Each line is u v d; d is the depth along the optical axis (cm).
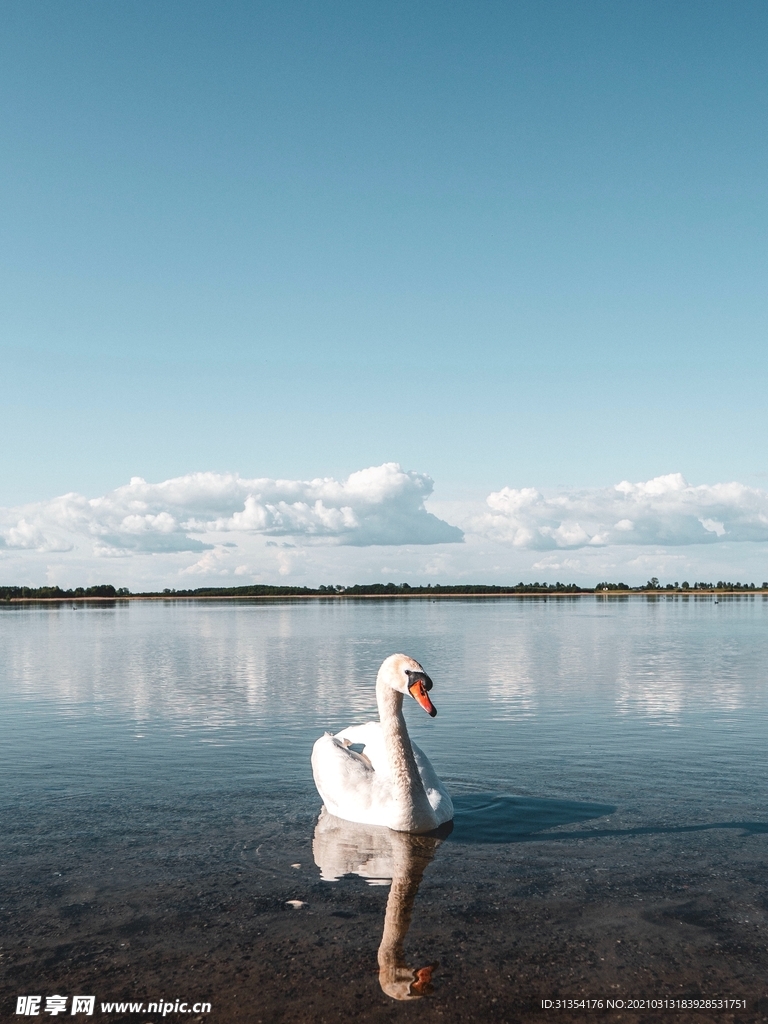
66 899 761
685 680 2495
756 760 1343
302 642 4300
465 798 1122
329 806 1059
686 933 681
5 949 661
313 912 728
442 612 9438
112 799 1129
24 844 926
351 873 826
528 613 8900
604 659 3206
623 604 13125
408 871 831
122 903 750
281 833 965
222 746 1508
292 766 1339
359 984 602
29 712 1959
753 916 713
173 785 1210
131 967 630
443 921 707
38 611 11712
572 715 1822
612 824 989
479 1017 560
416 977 611
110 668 3033
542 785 1188
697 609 10050
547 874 819
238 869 840
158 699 2145
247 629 5775
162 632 5538
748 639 4347
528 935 679
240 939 674
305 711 1923
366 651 3672
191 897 763
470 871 831
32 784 1220
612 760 1352
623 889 777
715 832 953
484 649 3725
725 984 600
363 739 1162
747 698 2084
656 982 603
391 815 971
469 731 1627
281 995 587
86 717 1866
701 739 1529
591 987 596
